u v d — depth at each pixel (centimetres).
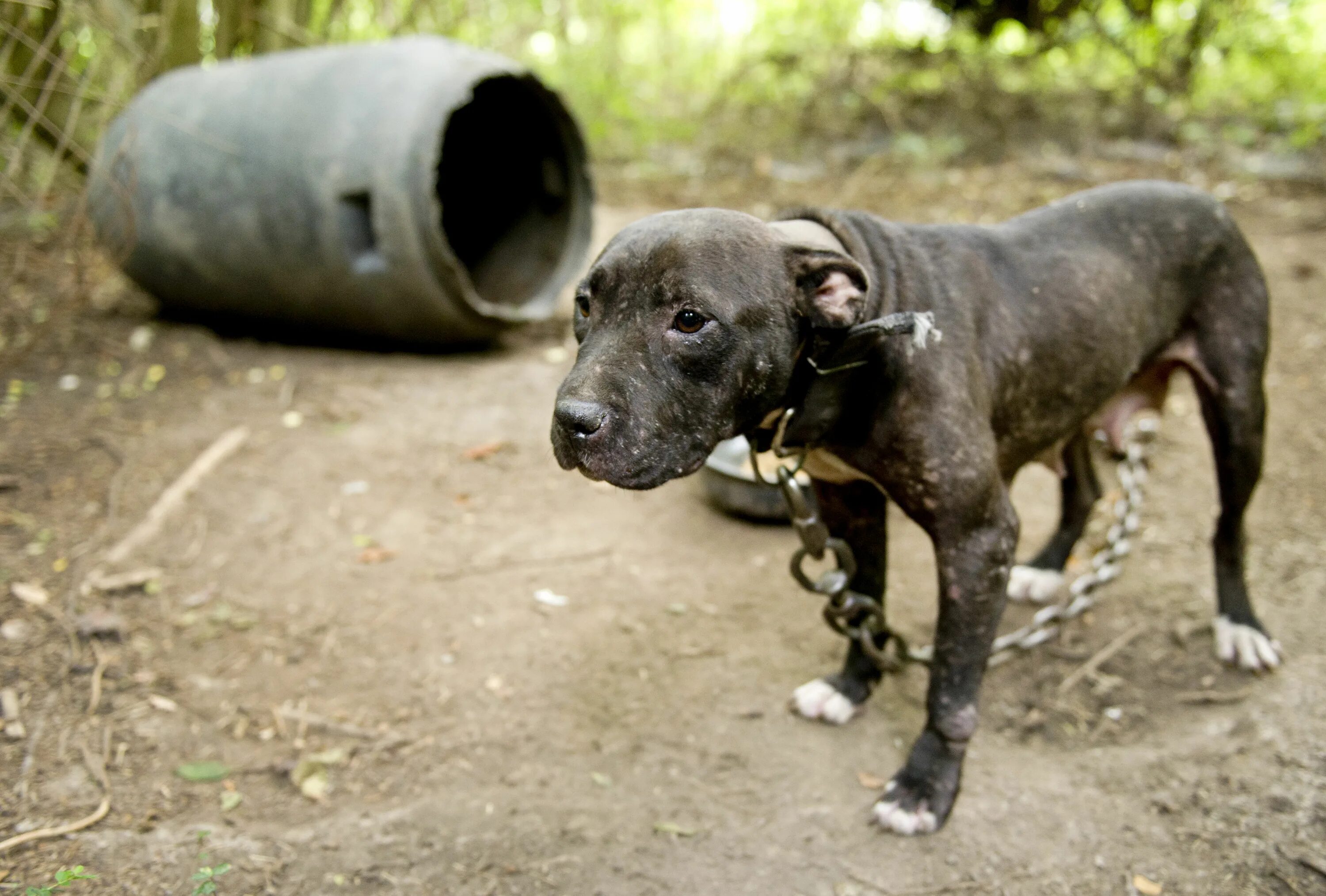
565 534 147
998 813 100
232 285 194
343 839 99
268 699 117
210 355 198
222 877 94
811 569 139
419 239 178
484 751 110
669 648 125
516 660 123
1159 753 107
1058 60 341
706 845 98
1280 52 321
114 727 112
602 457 77
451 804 103
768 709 115
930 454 90
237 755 110
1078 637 126
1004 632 129
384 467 162
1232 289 113
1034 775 105
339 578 137
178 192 190
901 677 120
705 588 136
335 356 200
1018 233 104
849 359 86
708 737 111
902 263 93
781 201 285
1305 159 288
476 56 192
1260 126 309
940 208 270
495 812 102
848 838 98
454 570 139
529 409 180
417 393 184
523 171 222
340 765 108
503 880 94
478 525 149
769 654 124
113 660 121
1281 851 95
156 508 147
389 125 177
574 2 371
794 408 88
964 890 93
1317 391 175
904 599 133
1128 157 300
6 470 155
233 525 146
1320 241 233
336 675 121
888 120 321
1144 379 120
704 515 152
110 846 97
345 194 179
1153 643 125
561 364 198
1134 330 107
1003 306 98
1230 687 116
